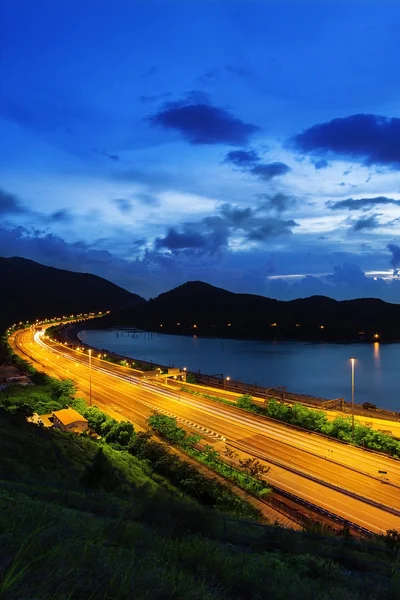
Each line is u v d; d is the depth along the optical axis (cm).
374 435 4697
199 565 690
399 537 2120
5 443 2945
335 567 966
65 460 3086
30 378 8419
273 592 671
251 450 4591
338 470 4009
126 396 7575
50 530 587
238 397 7475
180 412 6381
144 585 470
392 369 15162
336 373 14288
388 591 825
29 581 427
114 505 1395
